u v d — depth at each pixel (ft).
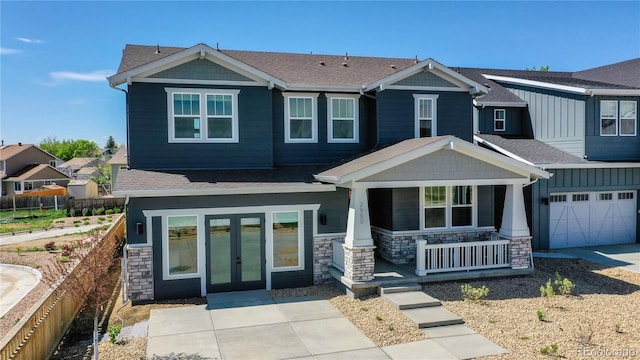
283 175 45.60
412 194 46.50
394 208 46.01
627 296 38.75
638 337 29.68
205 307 37.42
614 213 62.28
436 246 41.65
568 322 32.55
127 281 40.83
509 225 44.50
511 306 35.99
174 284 40.14
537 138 67.36
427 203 47.03
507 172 43.47
